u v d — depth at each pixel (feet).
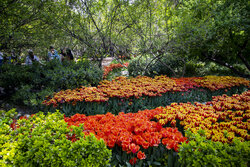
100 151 6.48
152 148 8.45
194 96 20.66
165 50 26.45
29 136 7.65
